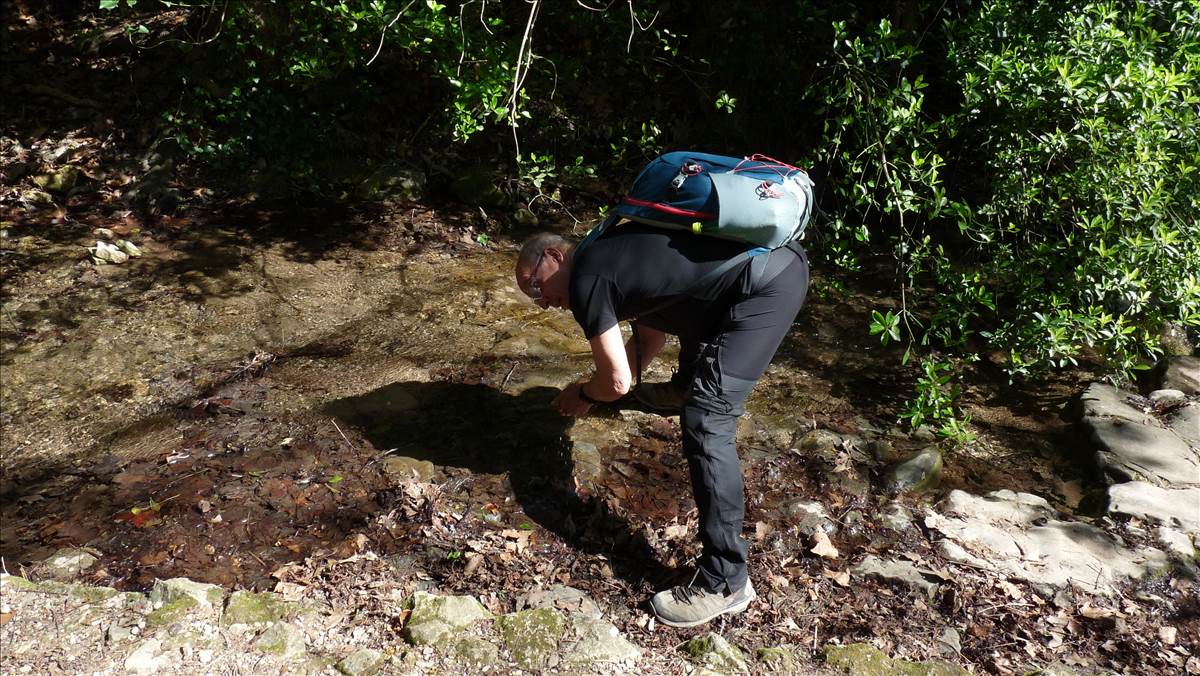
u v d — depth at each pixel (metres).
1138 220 4.02
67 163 6.08
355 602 2.86
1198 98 4.02
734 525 2.78
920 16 6.14
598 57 7.02
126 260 5.26
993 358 4.66
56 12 7.55
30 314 4.67
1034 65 4.20
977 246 5.18
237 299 4.94
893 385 4.41
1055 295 4.05
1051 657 2.73
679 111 6.93
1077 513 3.49
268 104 6.30
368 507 3.37
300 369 4.33
